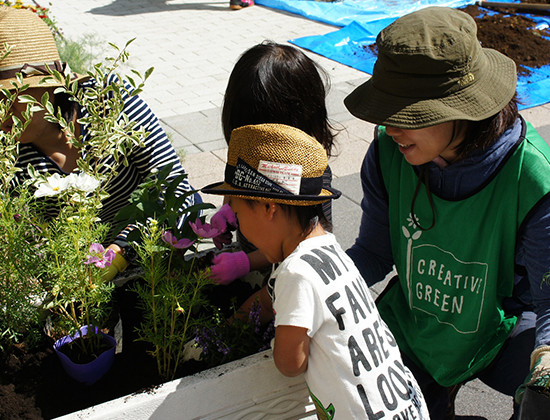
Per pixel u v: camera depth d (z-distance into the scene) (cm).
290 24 799
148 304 155
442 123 137
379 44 142
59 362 165
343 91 558
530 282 154
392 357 150
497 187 152
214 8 874
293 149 133
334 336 138
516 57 652
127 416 141
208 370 149
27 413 153
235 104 161
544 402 127
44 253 156
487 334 171
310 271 136
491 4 816
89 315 169
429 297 173
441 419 184
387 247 191
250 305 176
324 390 142
